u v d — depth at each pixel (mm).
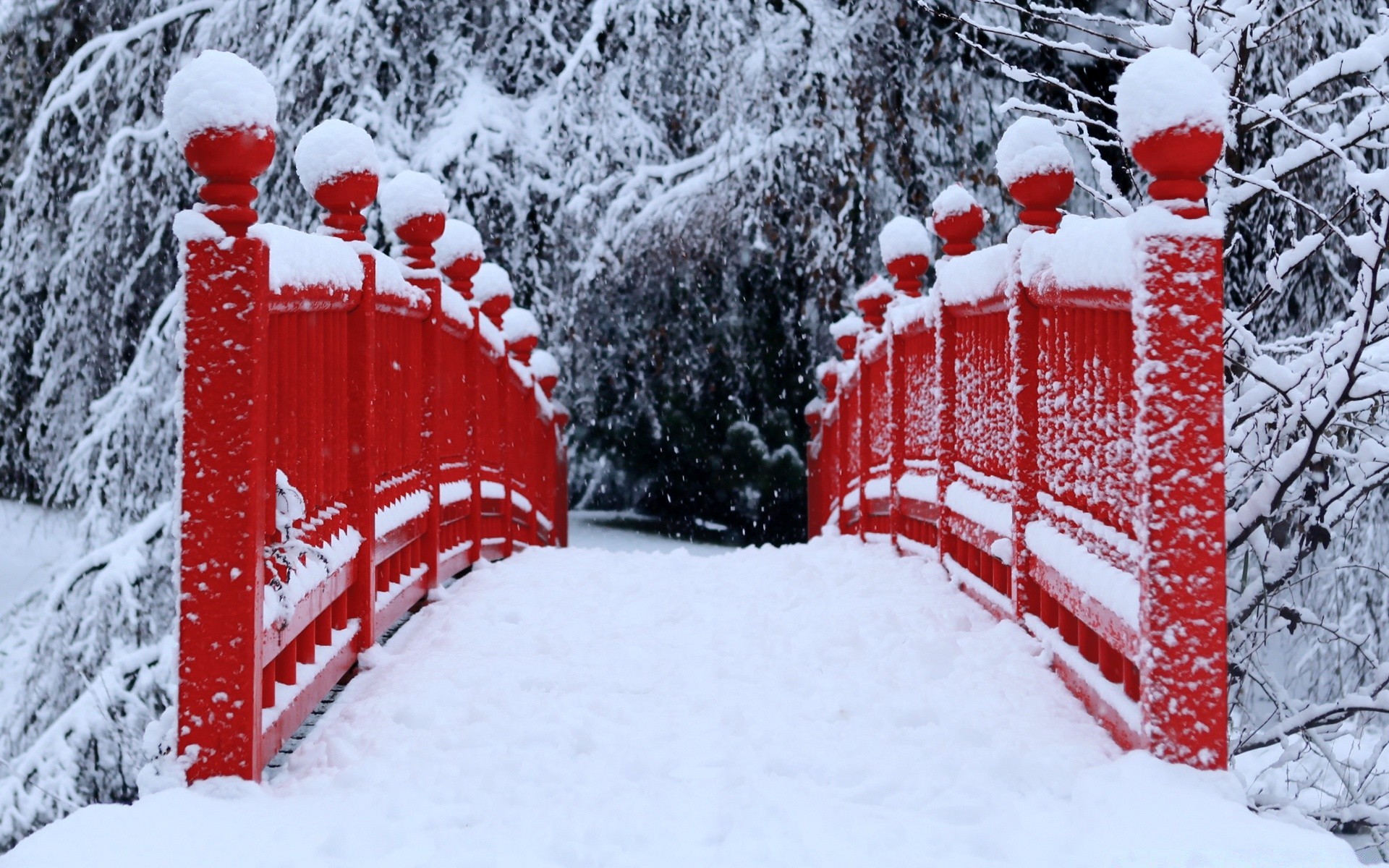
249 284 2865
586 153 13938
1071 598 3713
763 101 13148
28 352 12969
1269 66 7734
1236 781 2732
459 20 14320
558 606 5387
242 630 2871
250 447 2863
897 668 4047
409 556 5324
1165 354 2850
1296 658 6301
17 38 13719
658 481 18516
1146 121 2871
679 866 2461
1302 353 5398
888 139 13227
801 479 16672
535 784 3006
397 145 13047
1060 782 2867
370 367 4230
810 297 15219
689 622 5035
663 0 13953
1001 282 4539
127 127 12547
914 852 2523
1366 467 4652
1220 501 2838
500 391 7832
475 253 6879
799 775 3068
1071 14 6266
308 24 12805
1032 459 4324
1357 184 4230
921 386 6430
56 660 8914
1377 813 3992
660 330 16062
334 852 2512
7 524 12852
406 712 3564
